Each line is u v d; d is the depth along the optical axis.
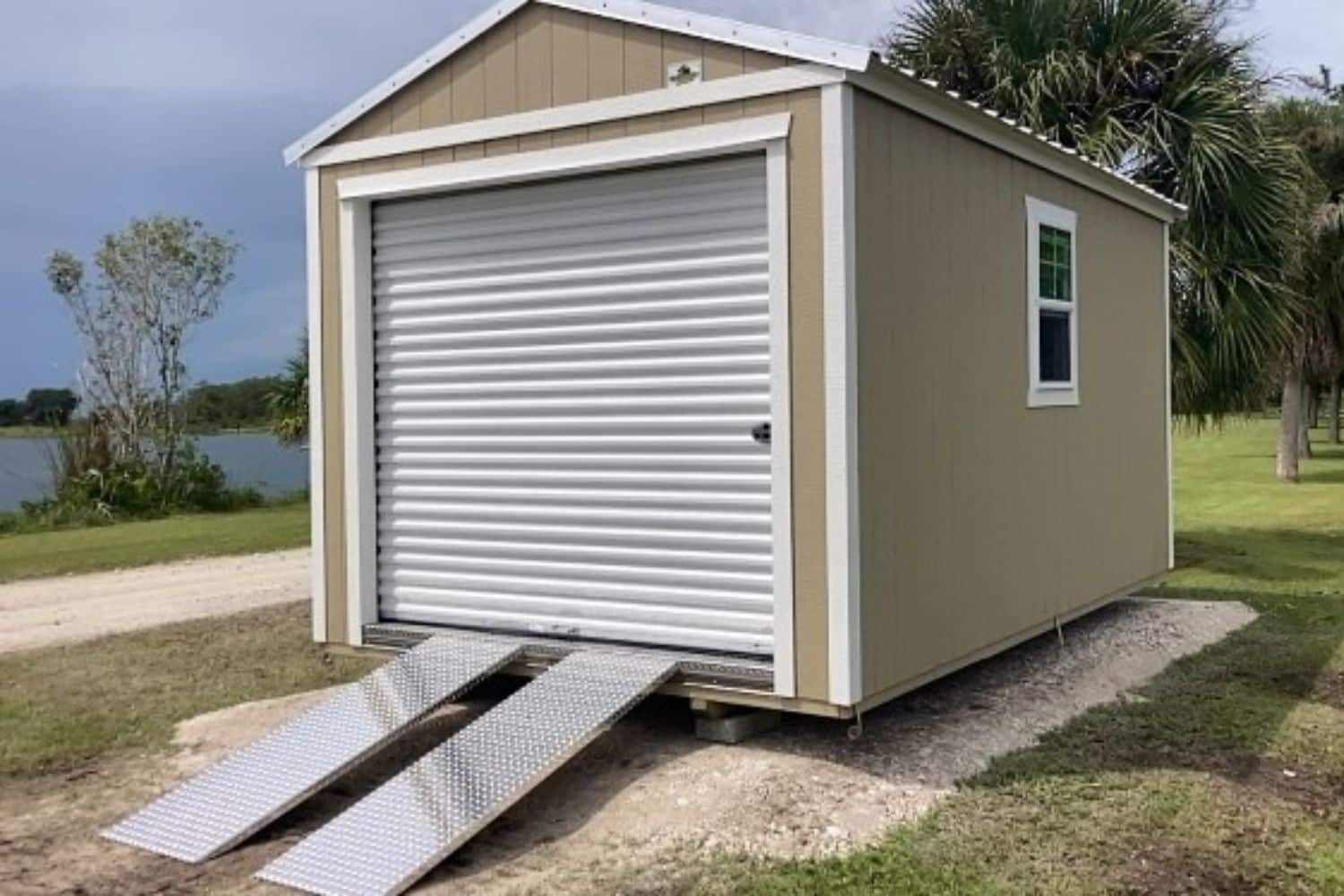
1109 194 7.20
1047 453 6.34
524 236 5.43
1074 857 3.67
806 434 4.49
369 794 4.25
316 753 4.50
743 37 4.59
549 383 5.37
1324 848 3.81
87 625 8.36
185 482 17.91
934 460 5.06
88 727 5.50
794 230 4.51
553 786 4.37
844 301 4.39
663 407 5.05
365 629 5.80
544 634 5.43
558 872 3.64
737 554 4.86
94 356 18.05
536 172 5.21
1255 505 15.65
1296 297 11.78
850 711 4.43
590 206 5.23
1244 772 4.59
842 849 3.72
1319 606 8.37
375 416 5.89
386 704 4.79
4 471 18.00
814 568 4.49
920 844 3.75
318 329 5.95
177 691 6.21
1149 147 10.05
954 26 10.66
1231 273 10.23
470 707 5.55
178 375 18.59
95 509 16.55
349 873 3.65
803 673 4.52
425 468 5.77
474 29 5.37
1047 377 6.40
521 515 5.48
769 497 4.76
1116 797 4.22
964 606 5.35
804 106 4.48
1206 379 10.49
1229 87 10.15
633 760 4.60
